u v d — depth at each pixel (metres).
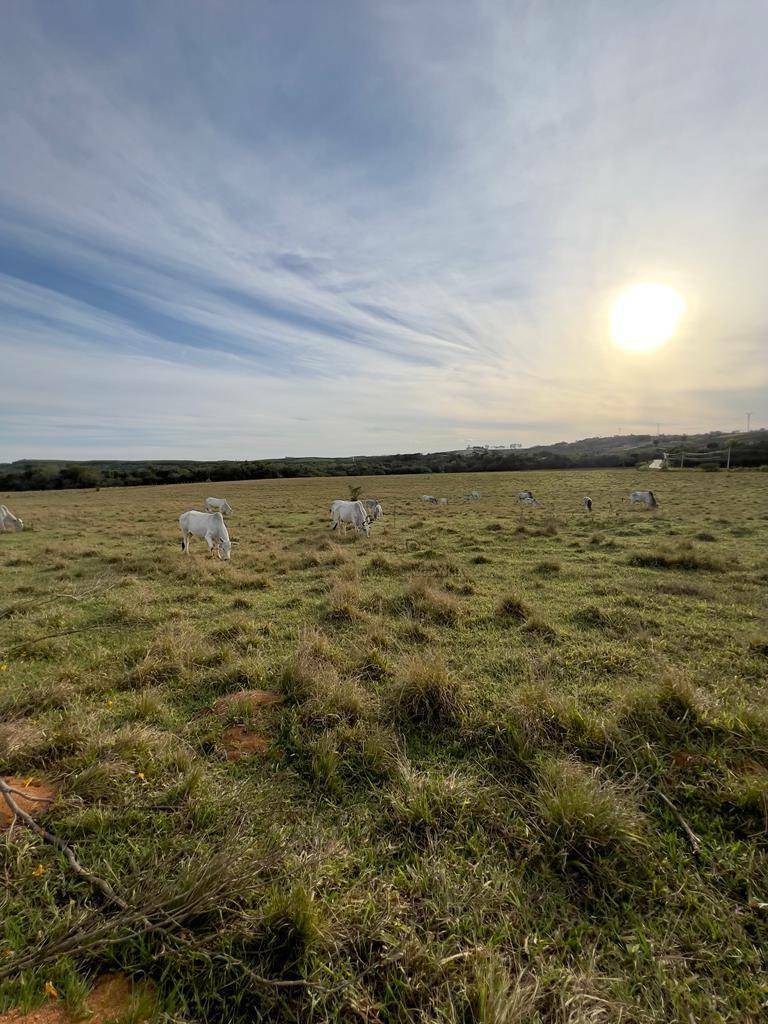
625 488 37.44
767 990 1.93
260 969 1.95
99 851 2.52
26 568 10.96
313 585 8.98
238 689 4.49
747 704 3.97
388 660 4.96
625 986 1.97
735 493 29.62
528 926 2.21
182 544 13.42
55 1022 1.75
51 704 4.13
